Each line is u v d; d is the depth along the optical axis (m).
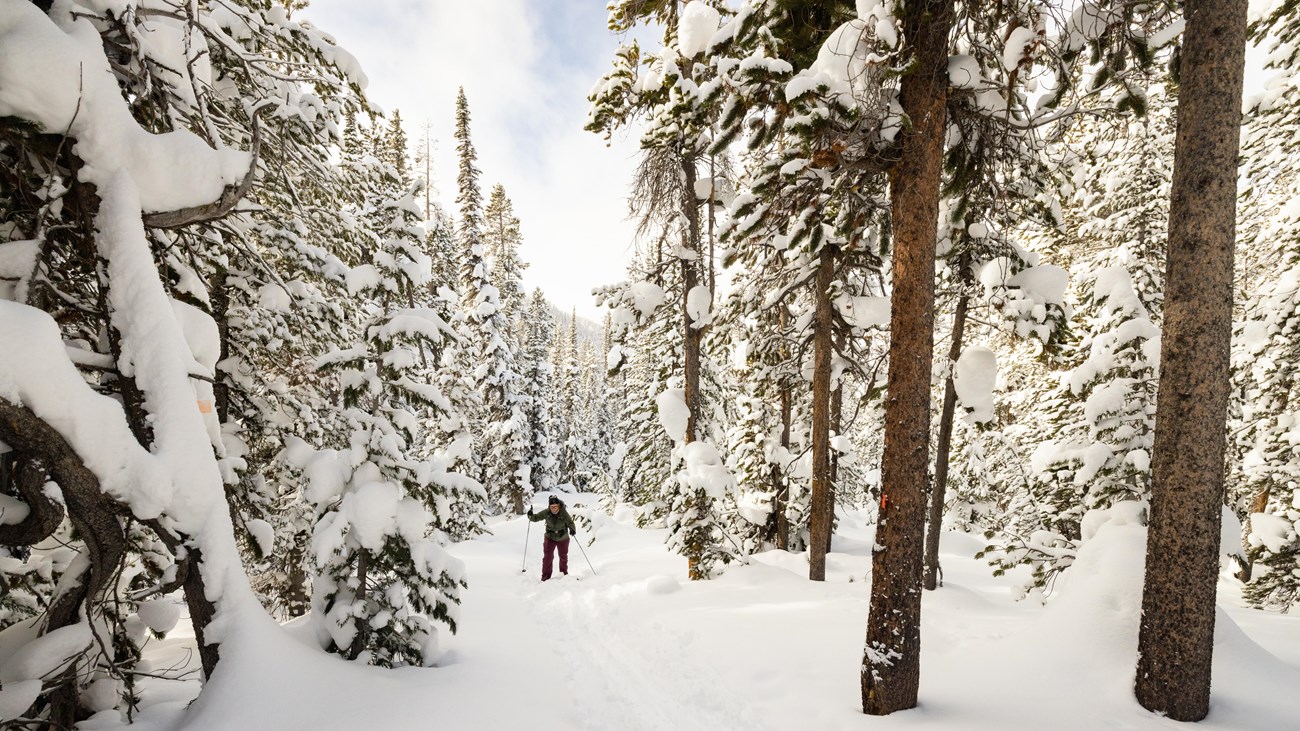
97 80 3.87
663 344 17.73
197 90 4.68
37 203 4.21
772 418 14.53
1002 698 4.82
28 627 4.17
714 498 10.23
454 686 4.84
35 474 3.65
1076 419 9.81
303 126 6.86
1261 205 11.77
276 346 7.39
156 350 3.95
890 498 4.70
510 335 28.81
